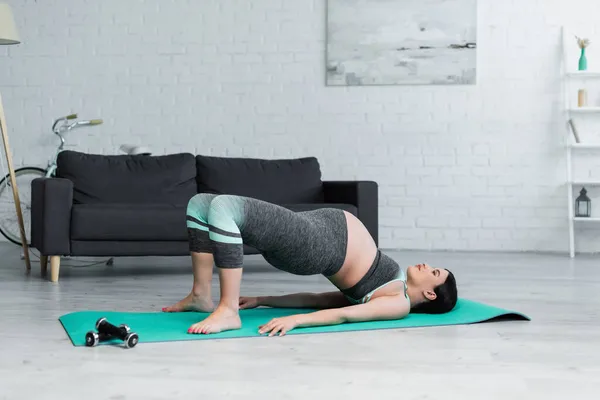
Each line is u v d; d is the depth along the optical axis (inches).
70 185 164.2
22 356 89.4
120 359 88.0
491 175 235.3
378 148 238.8
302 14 240.1
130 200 188.4
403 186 238.2
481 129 235.3
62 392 74.7
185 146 244.8
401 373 82.7
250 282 164.6
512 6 233.6
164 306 129.8
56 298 137.4
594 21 231.6
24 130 249.6
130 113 246.1
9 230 232.7
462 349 94.7
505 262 204.5
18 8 248.1
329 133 240.4
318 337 100.7
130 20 245.1
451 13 233.9
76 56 247.1
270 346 95.1
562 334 104.8
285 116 241.8
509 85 234.2
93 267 191.8
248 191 197.2
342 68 238.7
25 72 249.0
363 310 108.2
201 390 75.5
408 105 237.3
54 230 162.2
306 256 105.5
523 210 234.5
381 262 112.2
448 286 116.3
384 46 236.7
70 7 246.5
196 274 116.5
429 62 235.3
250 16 241.9
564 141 233.0
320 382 78.8
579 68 225.6
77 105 247.8
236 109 243.3
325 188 200.8
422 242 237.6
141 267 192.2
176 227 169.8
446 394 74.9
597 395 75.0
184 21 243.6
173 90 244.7
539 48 233.6
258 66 242.1
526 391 76.2
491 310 116.6
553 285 158.7
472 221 236.1
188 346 94.7
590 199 230.4
